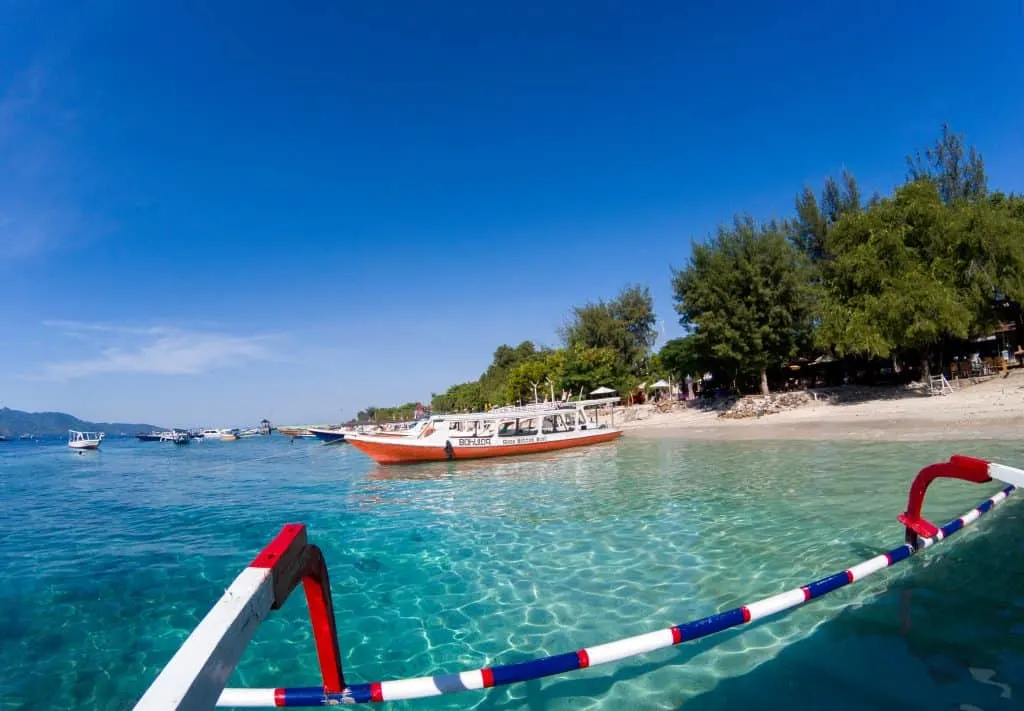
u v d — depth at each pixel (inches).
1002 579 246.4
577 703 189.0
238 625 88.4
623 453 970.1
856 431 872.9
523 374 2546.8
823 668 190.4
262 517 623.2
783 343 1454.2
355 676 223.1
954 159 1644.9
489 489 698.8
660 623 249.1
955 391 1147.3
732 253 1481.3
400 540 448.5
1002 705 159.2
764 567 306.2
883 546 319.6
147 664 254.8
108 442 5511.8
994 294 1152.2
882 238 1176.2
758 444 877.8
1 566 434.3
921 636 204.1
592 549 375.6
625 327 2556.6
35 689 232.1
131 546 499.8
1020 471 215.2
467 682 152.7
